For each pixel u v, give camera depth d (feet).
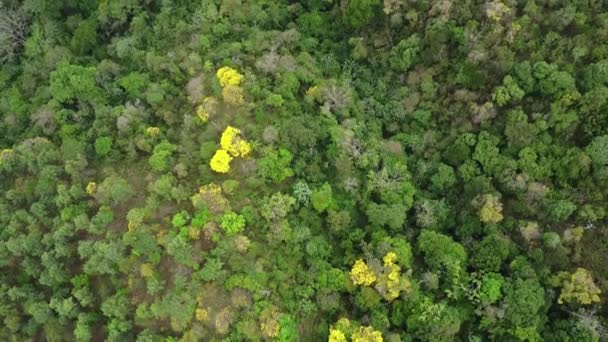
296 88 205.77
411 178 200.44
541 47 200.75
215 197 181.16
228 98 196.44
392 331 172.96
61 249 185.37
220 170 186.91
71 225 188.14
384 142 201.87
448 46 210.59
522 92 194.70
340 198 191.01
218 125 196.75
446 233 192.54
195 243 178.40
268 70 205.87
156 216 185.57
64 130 208.03
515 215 191.62
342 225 183.52
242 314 168.96
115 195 187.01
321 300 172.14
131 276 179.01
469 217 190.08
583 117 190.39
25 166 205.87
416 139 205.67
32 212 194.49
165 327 173.68
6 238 195.62
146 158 200.75
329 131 195.72
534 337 170.30
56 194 197.47
